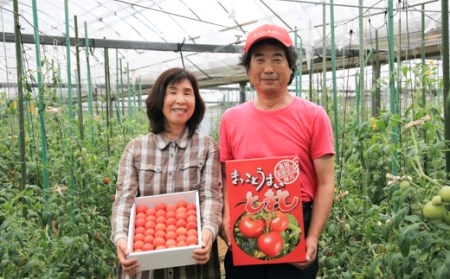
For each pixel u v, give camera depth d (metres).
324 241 3.07
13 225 2.24
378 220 2.44
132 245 1.97
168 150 2.28
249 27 8.56
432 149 1.85
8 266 2.33
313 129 2.09
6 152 4.46
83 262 2.95
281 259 2.00
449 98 1.79
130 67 11.71
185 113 2.22
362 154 2.97
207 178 2.22
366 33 6.93
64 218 3.07
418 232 1.68
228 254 2.28
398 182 2.00
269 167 1.99
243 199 2.01
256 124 2.14
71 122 3.93
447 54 1.85
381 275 2.38
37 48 3.23
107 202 3.96
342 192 2.81
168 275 2.20
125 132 5.87
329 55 7.21
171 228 2.04
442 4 1.84
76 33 4.45
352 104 9.48
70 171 3.59
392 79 2.52
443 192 1.60
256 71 2.09
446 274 1.59
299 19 7.36
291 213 1.98
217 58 10.12
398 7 3.02
